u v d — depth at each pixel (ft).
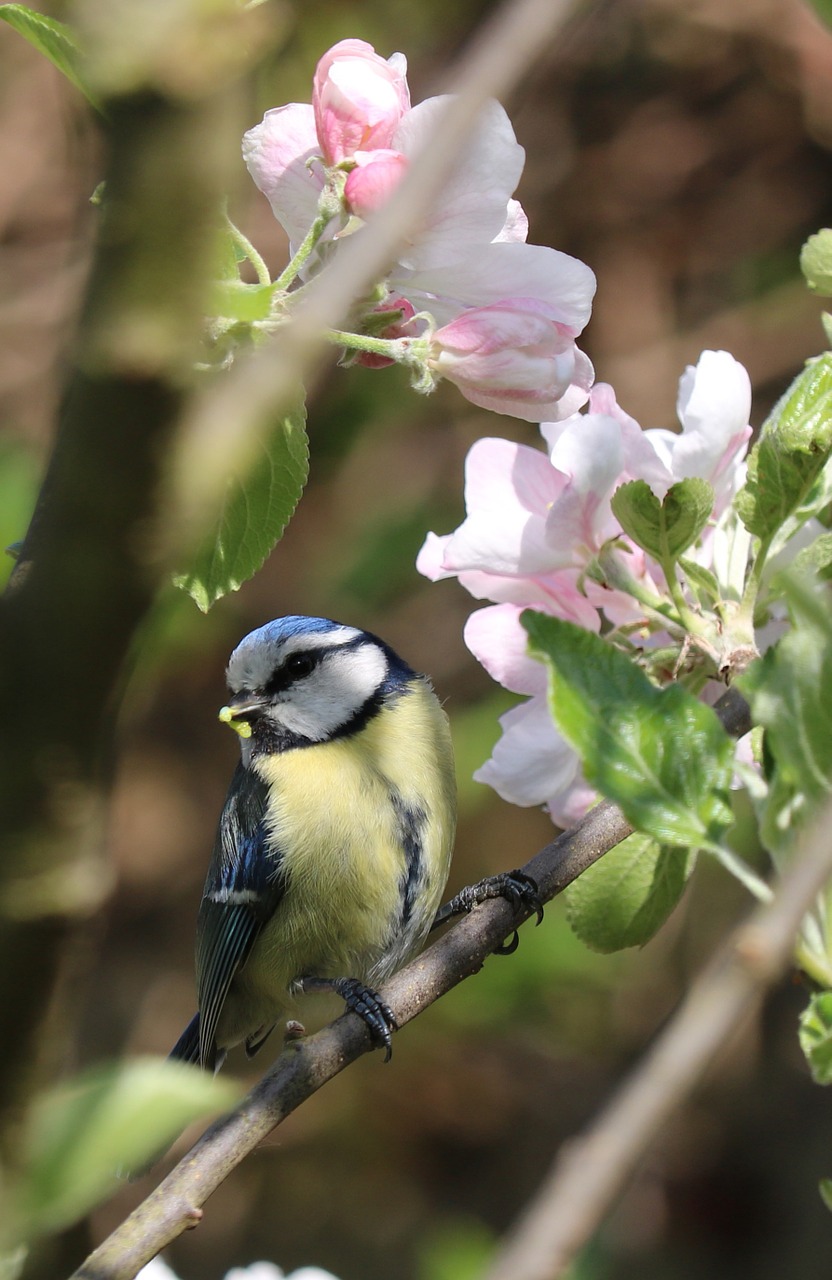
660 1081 4.49
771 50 10.12
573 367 8.93
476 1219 10.07
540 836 10.03
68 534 3.34
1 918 3.42
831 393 8.93
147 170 3.25
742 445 8.98
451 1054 10.09
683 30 10.12
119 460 3.32
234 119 3.27
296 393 8.89
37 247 10.07
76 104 7.23
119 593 3.34
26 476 9.73
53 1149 4.03
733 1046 10.09
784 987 10.09
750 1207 10.07
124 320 3.28
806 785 6.61
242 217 7.96
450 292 8.93
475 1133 10.10
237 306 7.60
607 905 8.98
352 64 8.91
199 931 9.40
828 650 6.59
